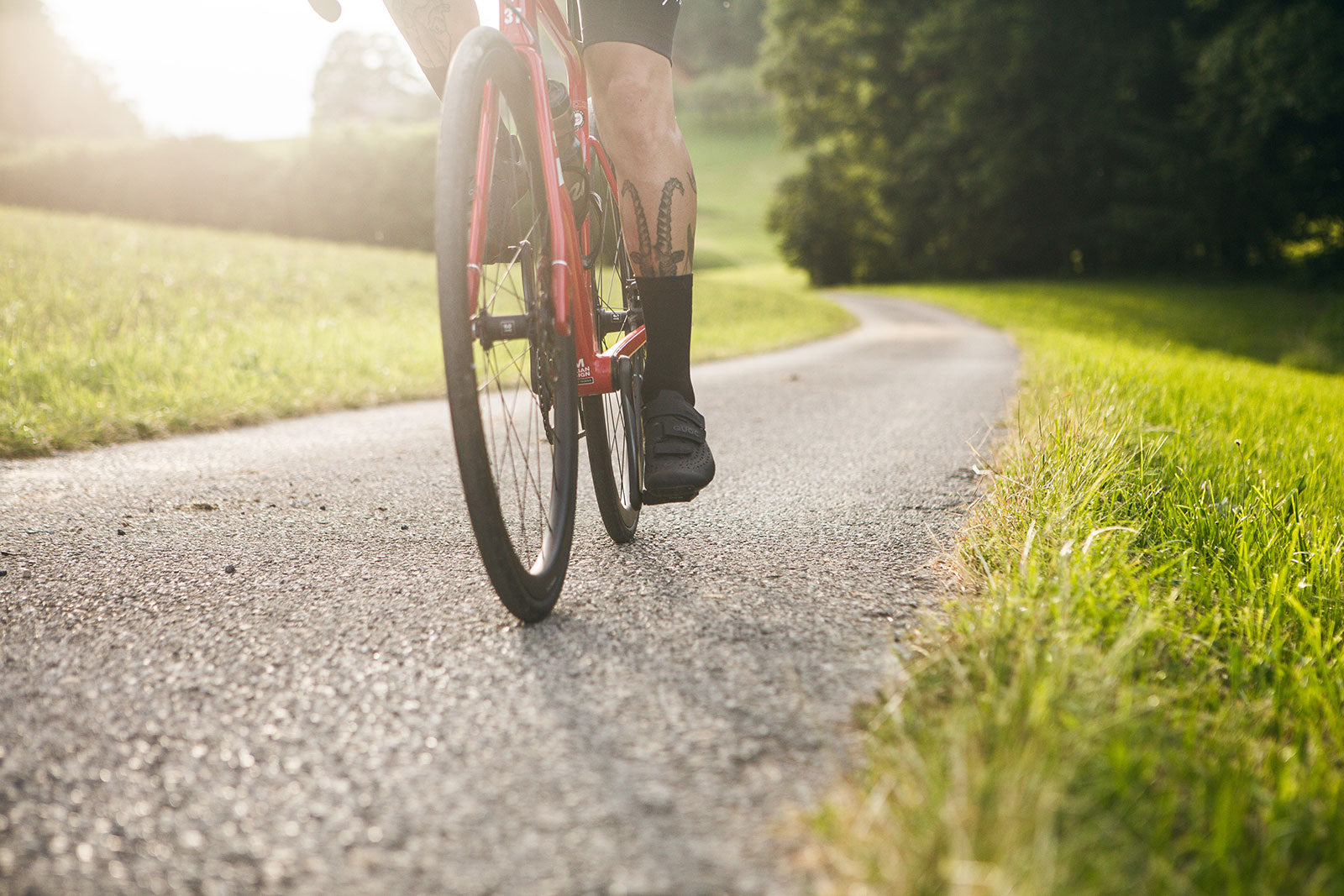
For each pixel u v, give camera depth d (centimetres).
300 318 1028
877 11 3616
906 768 87
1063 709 94
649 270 162
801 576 161
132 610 143
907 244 4119
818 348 1240
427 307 1327
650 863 79
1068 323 2086
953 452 301
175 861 81
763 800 88
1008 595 129
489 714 107
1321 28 2070
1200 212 2884
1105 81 2995
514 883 77
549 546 143
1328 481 244
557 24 162
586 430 169
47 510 217
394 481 256
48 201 4612
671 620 138
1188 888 73
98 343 519
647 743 100
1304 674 125
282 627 135
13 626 136
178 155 4534
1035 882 67
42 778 94
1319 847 84
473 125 125
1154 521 189
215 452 312
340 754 98
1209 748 99
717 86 10275
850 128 4022
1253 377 654
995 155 3291
